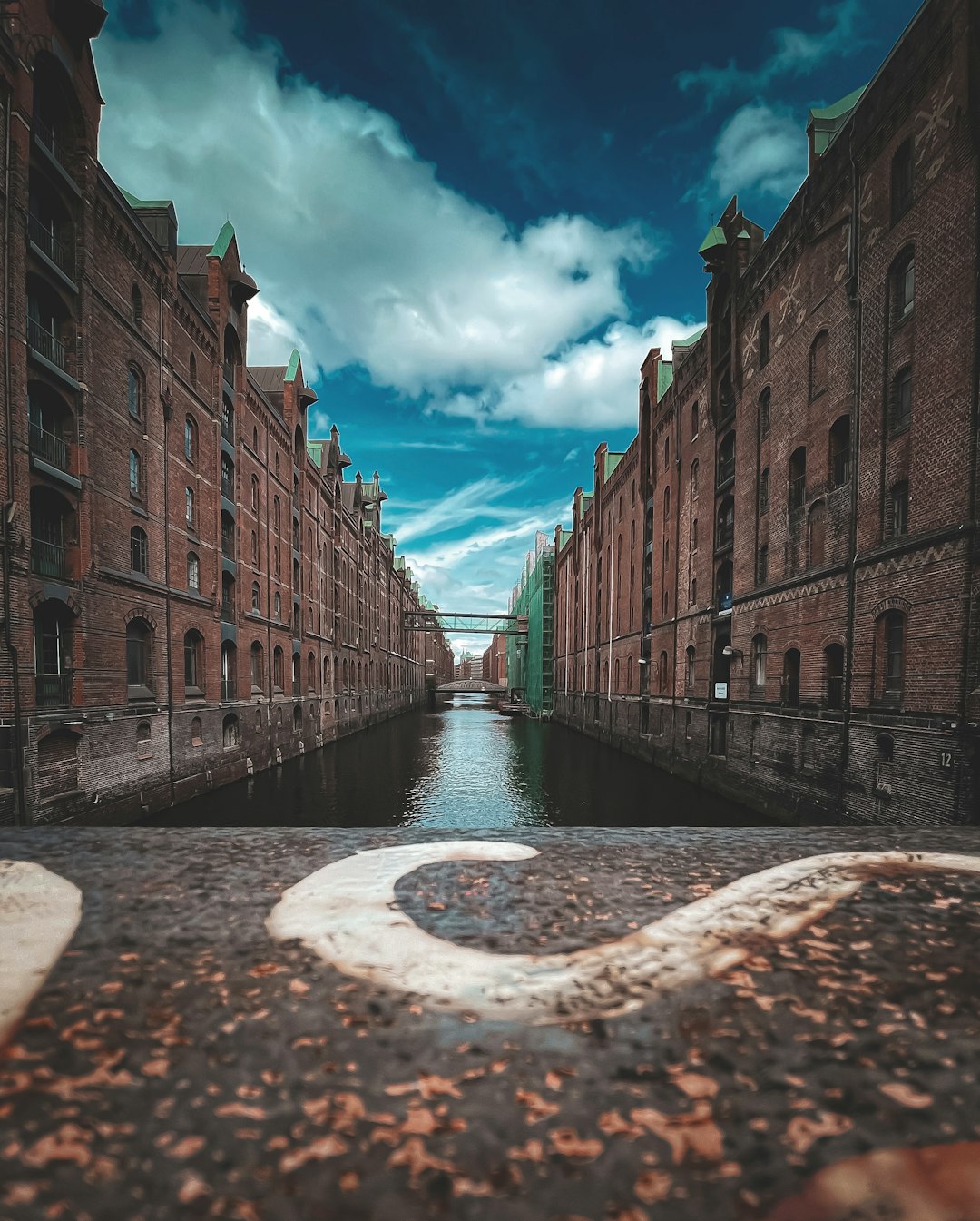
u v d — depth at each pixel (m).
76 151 14.16
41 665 13.16
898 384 12.77
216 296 21.84
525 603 84.31
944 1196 0.74
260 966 1.28
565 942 1.40
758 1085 0.96
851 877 1.79
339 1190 0.75
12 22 12.00
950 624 10.83
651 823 18.11
